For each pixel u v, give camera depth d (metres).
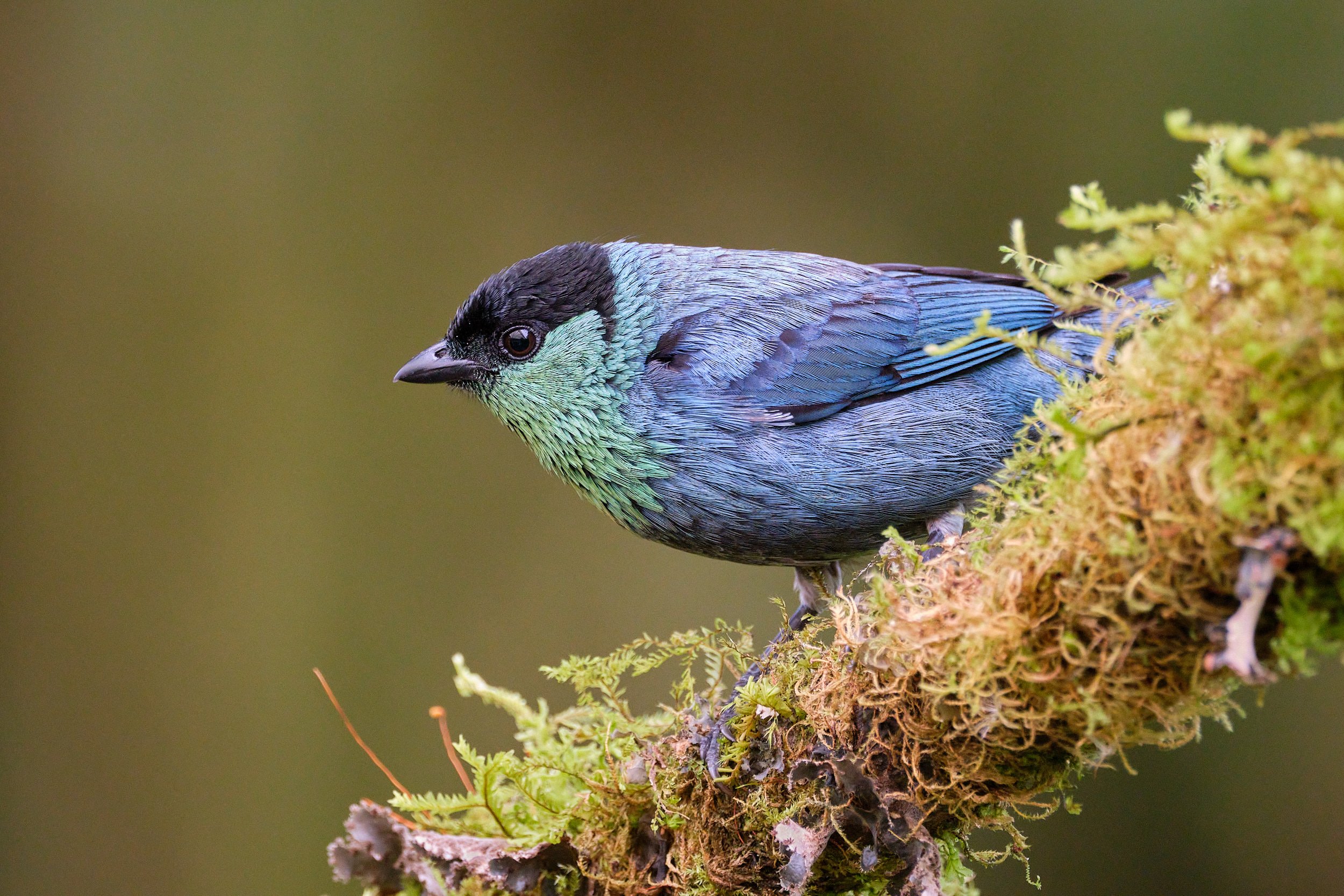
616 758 6.12
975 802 4.66
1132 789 12.77
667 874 5.66
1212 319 3.40
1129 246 3.47
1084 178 14.73
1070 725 4.07
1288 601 3.33
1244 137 3.08
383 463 14.04
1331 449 3.13
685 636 5.99
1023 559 3.94
